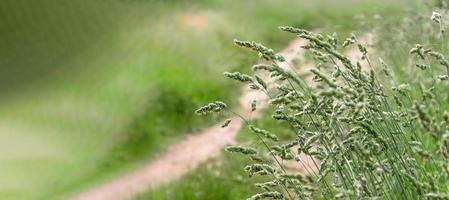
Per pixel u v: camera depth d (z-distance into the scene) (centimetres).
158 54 1903
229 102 1459
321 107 428
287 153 467
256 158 458
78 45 2139
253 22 2120
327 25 1964
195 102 1544
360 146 411
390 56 950
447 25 586
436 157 499
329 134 458
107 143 1466
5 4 2338
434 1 921
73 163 1420
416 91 643
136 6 2305
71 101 1739
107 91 1733
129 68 1853
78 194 1275
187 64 1778
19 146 1543
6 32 2222
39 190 1342
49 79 1927
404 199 443
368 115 452
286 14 2148
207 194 959
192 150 1305
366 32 1120
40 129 1612
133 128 1479
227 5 2270
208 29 2042
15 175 1405
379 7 1584
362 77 439
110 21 2253
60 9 2314
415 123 580
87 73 1911
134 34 2130
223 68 1691
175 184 1055
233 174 987
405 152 464
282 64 852
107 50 2056
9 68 2022
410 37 932
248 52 1758
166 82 1647
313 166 800
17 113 1725
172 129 1438
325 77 383
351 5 2002
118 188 1245
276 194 466
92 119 1591
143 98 1603
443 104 584
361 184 421
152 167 1297
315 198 525
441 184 445
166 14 2247
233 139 1201
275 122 1151
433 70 714
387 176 452
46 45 2141
